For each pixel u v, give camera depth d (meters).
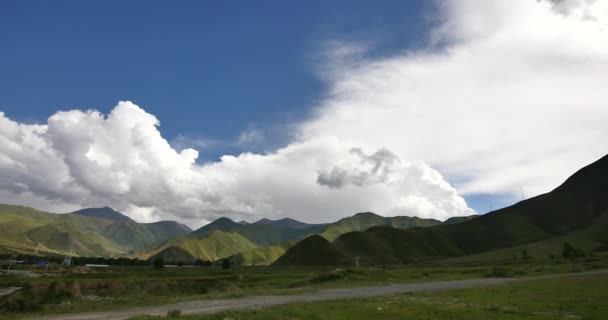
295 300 48.62
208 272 174.75
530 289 60.00
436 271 121.38
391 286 72.56
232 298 52.94
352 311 36.41
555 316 34.44
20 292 60.62
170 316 33.50
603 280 74.38
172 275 149.62
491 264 192.50
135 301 51.25
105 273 155.00
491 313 35.84
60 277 122.75
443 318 33.25
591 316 34.38
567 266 131.50
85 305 49.41
